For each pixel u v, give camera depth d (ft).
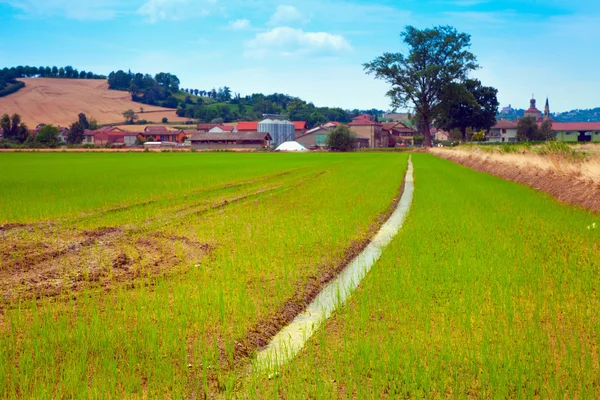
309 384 20.84
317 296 33.83
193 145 436.76
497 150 155.84
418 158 251.39
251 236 50.37
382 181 112.57
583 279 33.88
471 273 35.24
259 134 437.17
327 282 36.96
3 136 451.53
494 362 21.70
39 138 419.54
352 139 384.47
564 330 25.63
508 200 76.28
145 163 193.67
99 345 23.84
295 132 525.34
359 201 77.10
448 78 338.75
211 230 54.03
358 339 24.61
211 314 28.27
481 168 151.84
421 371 21.43
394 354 22.48
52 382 20.54
